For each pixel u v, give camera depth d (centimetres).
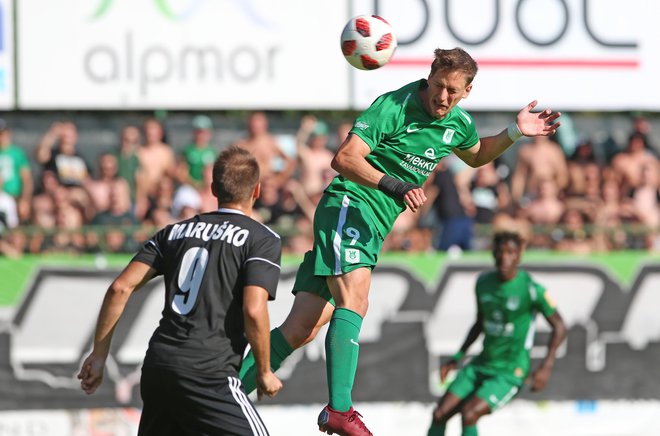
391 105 1992
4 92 3906
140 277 1909
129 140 4109
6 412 3475
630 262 3912
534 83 4228
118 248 3856
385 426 3700
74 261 3553
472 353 3784
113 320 1905
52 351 3522
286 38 4084
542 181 4303
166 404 1858
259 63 4072
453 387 3350
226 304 1869
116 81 3981
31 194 4000
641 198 4372
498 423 3794
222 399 1838
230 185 1953
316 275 2008
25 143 4044
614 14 4288
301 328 2094
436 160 2048
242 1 4056
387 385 3709
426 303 3753
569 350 3850
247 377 2095
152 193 4078
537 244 4175
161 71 4012
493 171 4281
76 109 3975
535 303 3341
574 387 3847
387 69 4125
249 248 1883
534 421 3816
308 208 4128
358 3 4119
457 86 1922
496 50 4191
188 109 4069
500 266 3316
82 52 3959
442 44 4153
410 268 3753
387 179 1911
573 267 3872
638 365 3891
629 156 4403
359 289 1991
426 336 3747
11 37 3909
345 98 4128
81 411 3522
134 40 3994
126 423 3550
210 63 4041
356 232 2005
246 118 4297
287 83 4091
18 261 3516
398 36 4125
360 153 1948
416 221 4091
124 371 3550
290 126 4288
